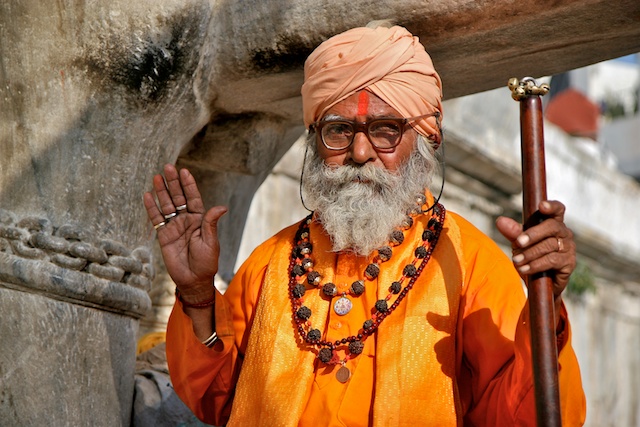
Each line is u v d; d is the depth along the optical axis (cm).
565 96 1128
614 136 1811
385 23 276
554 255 220
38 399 281
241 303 283
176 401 327
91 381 291
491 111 700
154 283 385
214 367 272
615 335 988
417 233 269
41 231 284
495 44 290
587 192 920
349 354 255
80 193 290
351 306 260
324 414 249
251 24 300
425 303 254
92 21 286
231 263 387
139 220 305
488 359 249
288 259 277
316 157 278
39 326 282
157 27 289
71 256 286
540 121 230
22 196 286
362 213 262
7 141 286
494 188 731
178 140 317
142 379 329
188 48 293
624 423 986
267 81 313
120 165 296
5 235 283
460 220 278
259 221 514
